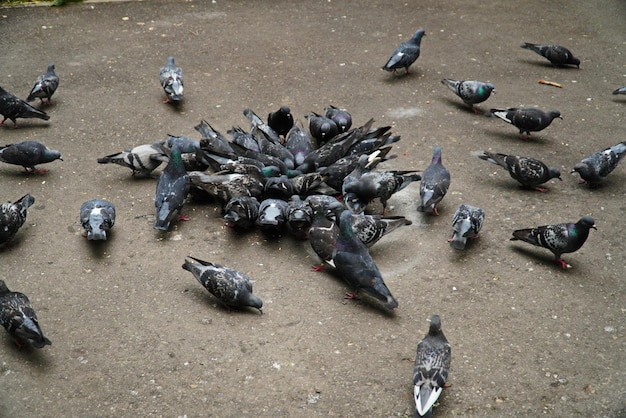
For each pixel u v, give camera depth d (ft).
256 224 15.37
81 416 12.54
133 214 15.57
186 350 13.33
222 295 13.71
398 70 19.85
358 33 21.31
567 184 16.40
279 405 12.71
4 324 13.07
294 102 18.53
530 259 14.80
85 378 12.95
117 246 14.90
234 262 14.70
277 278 14.43
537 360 13.25
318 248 14.42
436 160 15.78
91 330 13.55
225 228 15.35
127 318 13.74
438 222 15.53
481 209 14.97
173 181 15.16
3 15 21.70
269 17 22.04
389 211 15.79
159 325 13.65
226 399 12.76
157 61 19.92
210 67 19.71
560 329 13.67
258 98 18.63
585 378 13.03
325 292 14.23
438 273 14.56
